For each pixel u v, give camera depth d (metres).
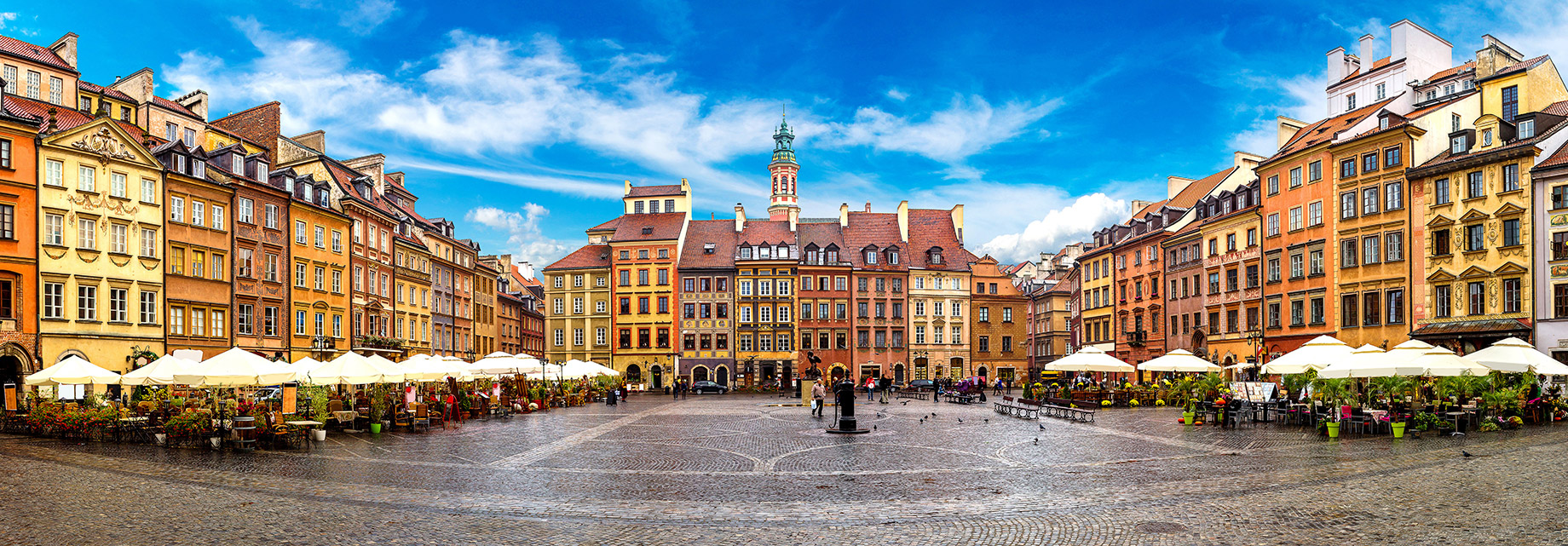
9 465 24.09
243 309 58.84
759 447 29.70
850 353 109.44
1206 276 74.50
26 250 47.25
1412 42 78.38
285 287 62.25
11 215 46.97
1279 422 38.06
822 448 29.39
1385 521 15.78
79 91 60.25
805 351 108.94
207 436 29.70
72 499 18.66
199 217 55.84
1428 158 57.84
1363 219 59.91
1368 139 59.28
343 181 72.25
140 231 52.31
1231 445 29.17
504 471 23.44
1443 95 69.94
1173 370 52.97
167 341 53.31
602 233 118.25
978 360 113.81
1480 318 53.44
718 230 114.12
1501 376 38.38
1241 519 16.27
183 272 54.69
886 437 33.38
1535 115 52.97
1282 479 20.94
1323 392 35.75
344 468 23.73
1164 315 80.31
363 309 71.31
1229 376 69.00
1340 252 61.47
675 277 109.38
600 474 23.00
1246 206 70.75
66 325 48.62
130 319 51.50
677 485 21.08
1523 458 23.64
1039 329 113.12
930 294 112.19
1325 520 15.96
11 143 47.12
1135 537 15.06
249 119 75.38
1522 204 51.75
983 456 26.89
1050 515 16.94
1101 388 56.84
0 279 46.25
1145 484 20.64
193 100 70.62
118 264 51.03
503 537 15.38
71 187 49.22
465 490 20.20
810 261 109.88
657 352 108.88
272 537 15.29
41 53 59.41
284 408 30.70
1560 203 50.28
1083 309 95.56
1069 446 29.31
